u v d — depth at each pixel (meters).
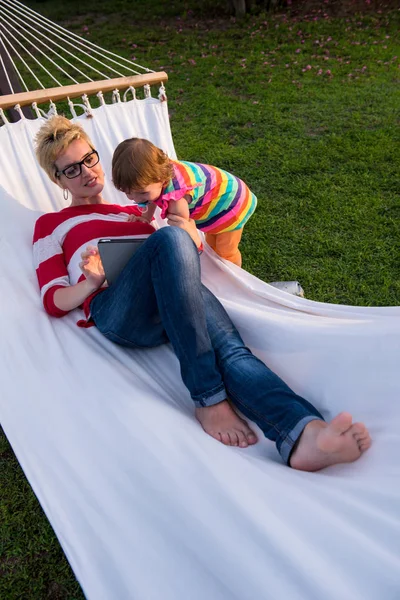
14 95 2.54
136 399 1.54
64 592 1.79
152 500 1.33
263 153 4.31
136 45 7.07
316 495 1.33
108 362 1.71
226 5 7.94
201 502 1.28
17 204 2.41
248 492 1.29
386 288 2.91
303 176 3.97
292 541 1.19
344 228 3.40
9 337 1.79
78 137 2.17
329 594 1.11
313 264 3.15
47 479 1.41
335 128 4.58
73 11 8.62
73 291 1.90
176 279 1.65
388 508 1.31
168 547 1.28
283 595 1.13
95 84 2.68
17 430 1.51
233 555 1.20
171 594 1.23
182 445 1.40
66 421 1.52
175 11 8.13
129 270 1.75
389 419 1.62
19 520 2.00
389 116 4.68
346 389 1.72
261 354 1.91
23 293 2.04
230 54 6.49
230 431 1.65
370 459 1.50
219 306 1.92
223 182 2.32
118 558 1.29
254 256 3.25
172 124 4.95
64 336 1.84
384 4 7.36
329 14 7.37
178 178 2.17
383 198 3.64
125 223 2.18
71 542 1.31
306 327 1.81
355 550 1.19
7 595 1.80
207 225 2.41
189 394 1.82
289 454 1.52
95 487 1.39
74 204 2.33
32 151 2.51
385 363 1.67
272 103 5.13
